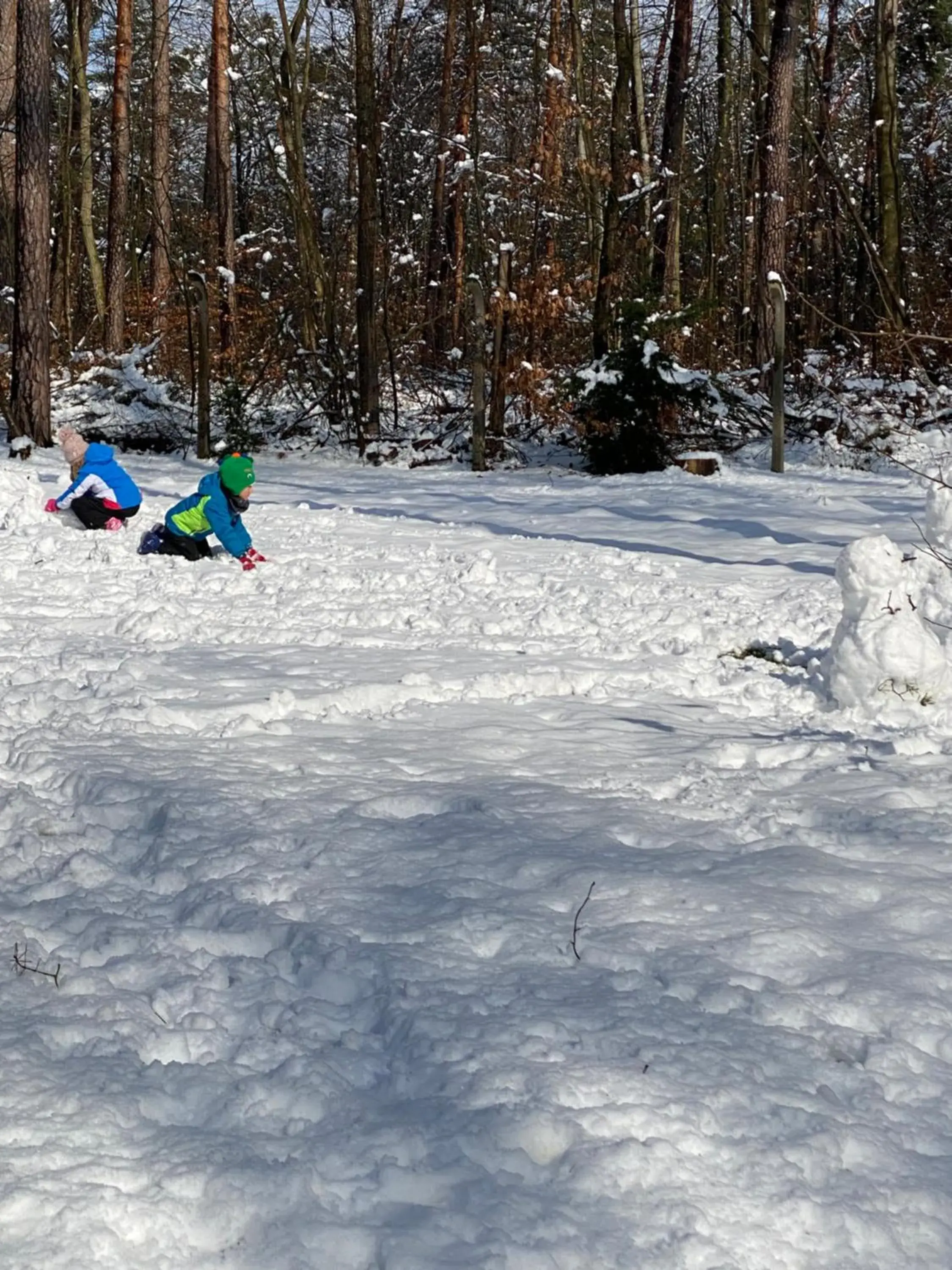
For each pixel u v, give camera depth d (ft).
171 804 16.24
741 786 17.74
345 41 112.47
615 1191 8.45
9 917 13.05
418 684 23.61
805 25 104.73
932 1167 8.96
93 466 43.27
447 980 11.39
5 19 85.40
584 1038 10.30
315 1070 9.90
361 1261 7.95
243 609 31.22
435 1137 9.02
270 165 110.42
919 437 68.23
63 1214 8.04
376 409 76.02
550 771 18.38
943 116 120.16
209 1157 8.74
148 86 130.21
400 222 126.93
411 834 15.37
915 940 12.54
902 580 22.97
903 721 21.91
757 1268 7.89
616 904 13.12
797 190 111.24
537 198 80.59
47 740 19.56
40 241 69.62
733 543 42.80
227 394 77.56
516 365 72.95
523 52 115.75
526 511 51.70
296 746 19.49
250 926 12.72
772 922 12.70
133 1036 10.46
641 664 25.89
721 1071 9.89
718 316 84.07
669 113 87.76
